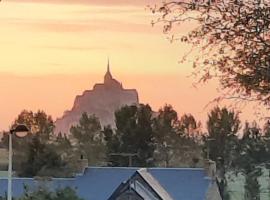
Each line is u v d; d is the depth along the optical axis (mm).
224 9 13141
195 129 116312
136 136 107250
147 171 61688
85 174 59844
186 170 63375
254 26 13055
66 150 106938
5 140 61688
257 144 38000
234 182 85625
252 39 13102
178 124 116000
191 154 113625
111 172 59969
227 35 13195
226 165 88062
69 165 82438
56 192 38656
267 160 41406
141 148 107062
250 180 81375
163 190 59719
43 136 107562
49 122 114188
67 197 38438
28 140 84250
